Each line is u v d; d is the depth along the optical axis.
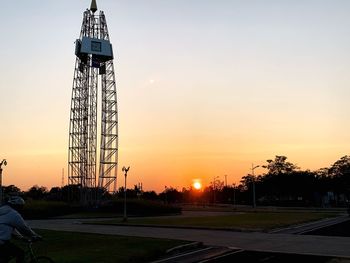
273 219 44.56
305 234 27.62
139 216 71.31
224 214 65.38
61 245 20.64
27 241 9.91
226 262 16.08
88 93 93.88
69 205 78.75
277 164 144.75
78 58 94.69
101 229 34.22
